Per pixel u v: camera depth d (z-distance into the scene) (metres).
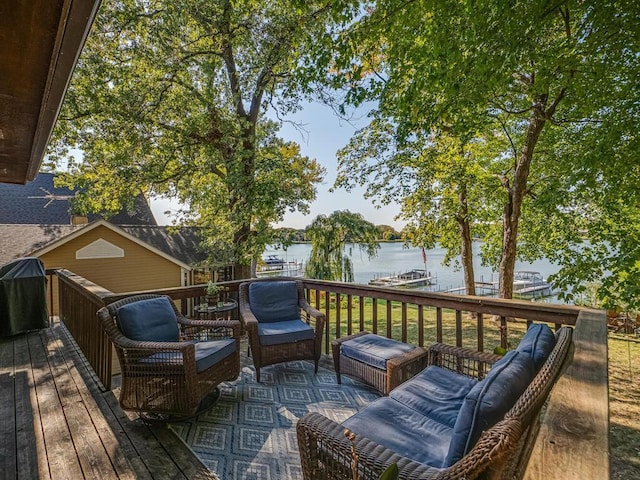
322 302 11.77
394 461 1.18
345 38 3.87
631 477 2.49
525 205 8.55
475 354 2.31
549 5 3.56
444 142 8.37
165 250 13.15
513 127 8.48
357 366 2.91
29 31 1.27
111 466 1.96
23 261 4.59
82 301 3.71
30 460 1.98
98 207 8.77
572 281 6.16
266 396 2.99
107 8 6.14
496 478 0.88
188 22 7.04
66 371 3.28
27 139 2.56
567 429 0.89
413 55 4.01
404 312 3.24
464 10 3.46
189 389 2.38
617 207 6.19
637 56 4.12
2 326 4.20
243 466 2.05
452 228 11.04
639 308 5.14
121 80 6.80
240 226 7.68
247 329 3.29
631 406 3.77
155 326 2.83
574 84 4.32
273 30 6.38
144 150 7.35
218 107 7.68
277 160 7.55
